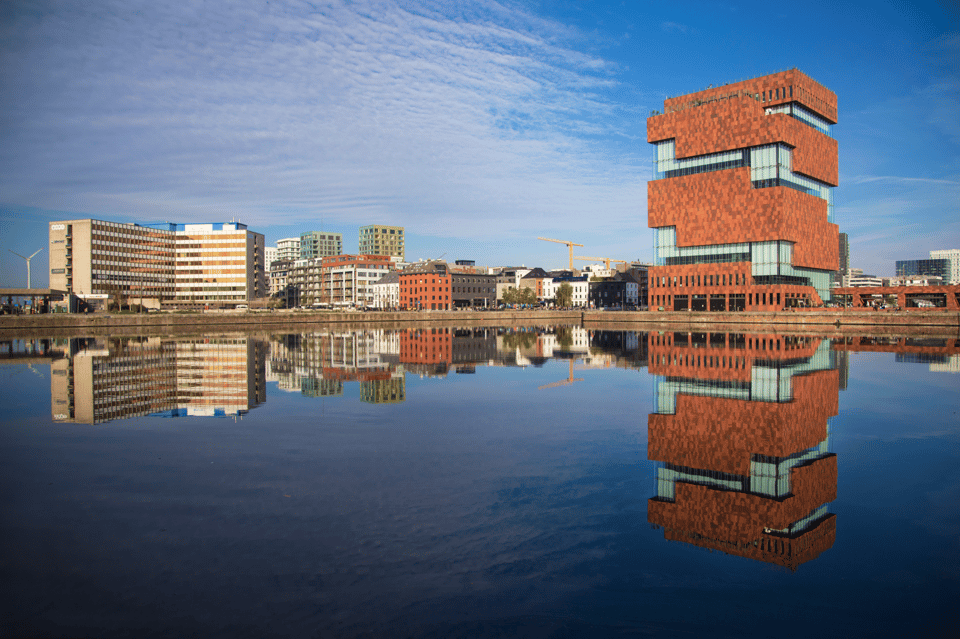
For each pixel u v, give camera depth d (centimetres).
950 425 2752
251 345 8544
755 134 14888
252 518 1498
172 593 1125
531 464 2023
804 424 2761
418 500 1642
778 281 14662
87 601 1098
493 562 1266
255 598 1109
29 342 9169
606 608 1091
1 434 2534
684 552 1332
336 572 1210
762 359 6103
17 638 970
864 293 15975
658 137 16700
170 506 1586
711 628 1031
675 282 16425
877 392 3772
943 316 12244
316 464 2012
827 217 16962
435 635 991
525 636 993
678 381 4394
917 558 1324
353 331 13588
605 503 1633
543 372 5056
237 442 2356
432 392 3850
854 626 1046
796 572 1248
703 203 15775
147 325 14188
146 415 2992
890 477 1925
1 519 1494
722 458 2131
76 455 2147
